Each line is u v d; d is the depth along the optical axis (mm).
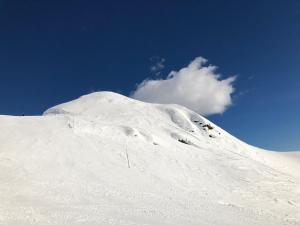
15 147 26859
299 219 21938
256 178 34688
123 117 54844
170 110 62000
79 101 66125
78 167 25672
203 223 15930
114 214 15234
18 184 19203
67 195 18219
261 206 24812
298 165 64688
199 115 60938
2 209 13422
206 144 49000
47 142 29469
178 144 43062
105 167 27203
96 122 39781
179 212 17734
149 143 38281
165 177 28391
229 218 18250
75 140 31828
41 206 15031
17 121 34781
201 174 32219
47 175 22328
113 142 34719
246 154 54125
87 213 14633
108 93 71438
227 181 31797
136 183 24656
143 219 15008
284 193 30781
